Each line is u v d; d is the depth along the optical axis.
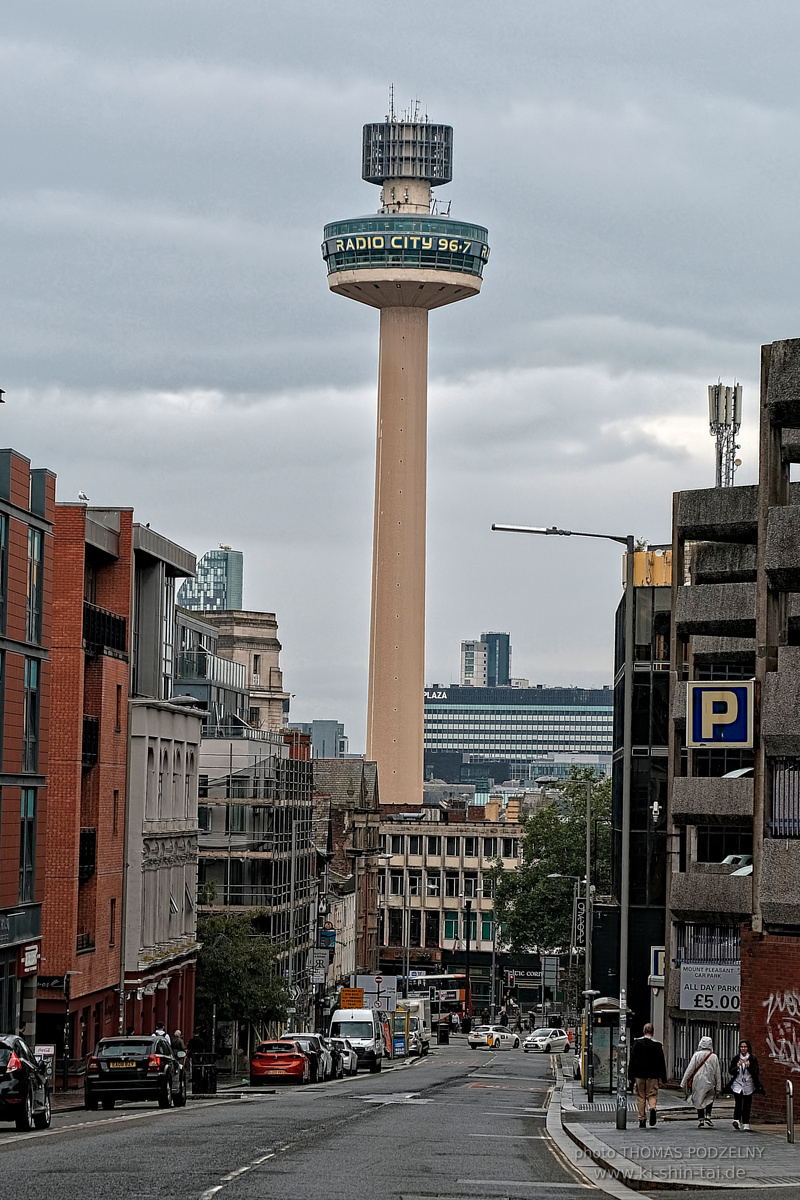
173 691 121.19
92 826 81.69
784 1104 51.84
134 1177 29.62
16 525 69.62
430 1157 36.06
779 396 56.31
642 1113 46.12
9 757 69.00
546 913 164.00
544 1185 31.19
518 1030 187.88
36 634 72.81
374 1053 100.75
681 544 76.19
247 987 104.44
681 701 76.94
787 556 55.44
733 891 72.12
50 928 77.12
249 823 125.06
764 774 55.88
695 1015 75.06
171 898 97.12
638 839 106.00
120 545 89.62
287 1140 39.03
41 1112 43.75
